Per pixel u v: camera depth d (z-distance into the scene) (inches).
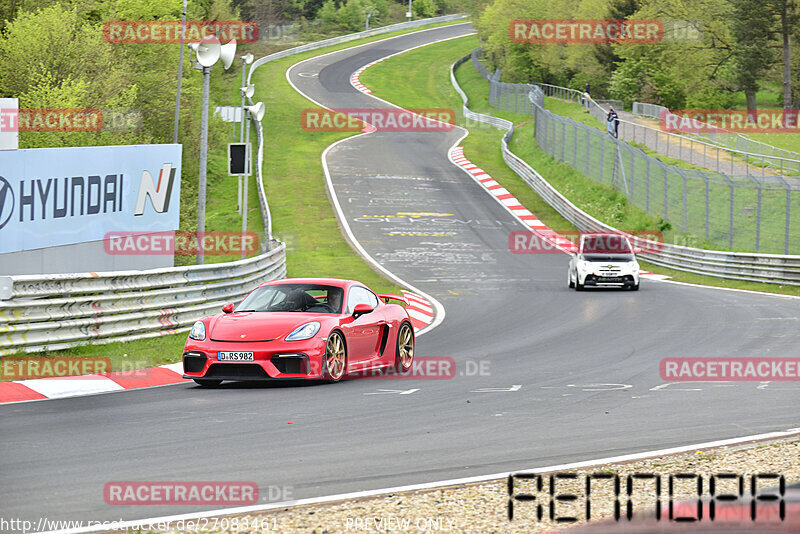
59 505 617.6
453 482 685.3
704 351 1519.4
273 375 1111.6
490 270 3243.1
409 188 4960.6
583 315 2110.0
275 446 808.9
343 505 618.8
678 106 7180.1
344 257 3427.7
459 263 3383.4
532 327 1915.6
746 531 507.5
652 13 7017.7
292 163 5580.7
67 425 885.8
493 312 2218.3
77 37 3511.3
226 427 888.9
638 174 4308.6
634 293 2645.2
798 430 892.0
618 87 7116.1
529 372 1310.3
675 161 4773.6
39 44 3385.8
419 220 4242.1
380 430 887.1
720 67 7066.9
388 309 1322.6
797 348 1545.3
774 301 2416.3
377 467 737.0
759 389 1160.2
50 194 1699.1
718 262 3120.1
